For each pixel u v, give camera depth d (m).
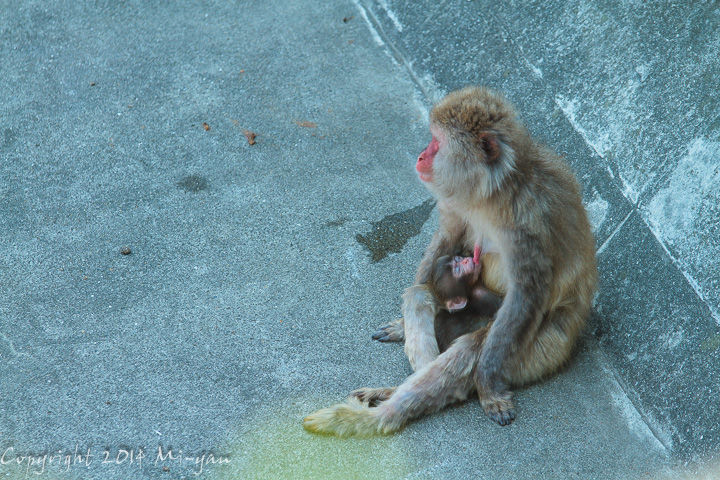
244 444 4.75
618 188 5.97
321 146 7.21
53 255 6.05
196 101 7.57
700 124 5.56
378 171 7.00
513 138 4.73
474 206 4.93
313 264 6.12
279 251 6.23
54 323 5.50
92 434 4.75
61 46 8.08
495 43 7.37
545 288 4.89
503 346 4.93
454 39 7.73
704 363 4.85
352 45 8.27
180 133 7.24
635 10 6.42
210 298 5.79
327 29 8.43
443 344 5.50
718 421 4.59
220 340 5.46
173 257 6.11
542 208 4.80
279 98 7.66
